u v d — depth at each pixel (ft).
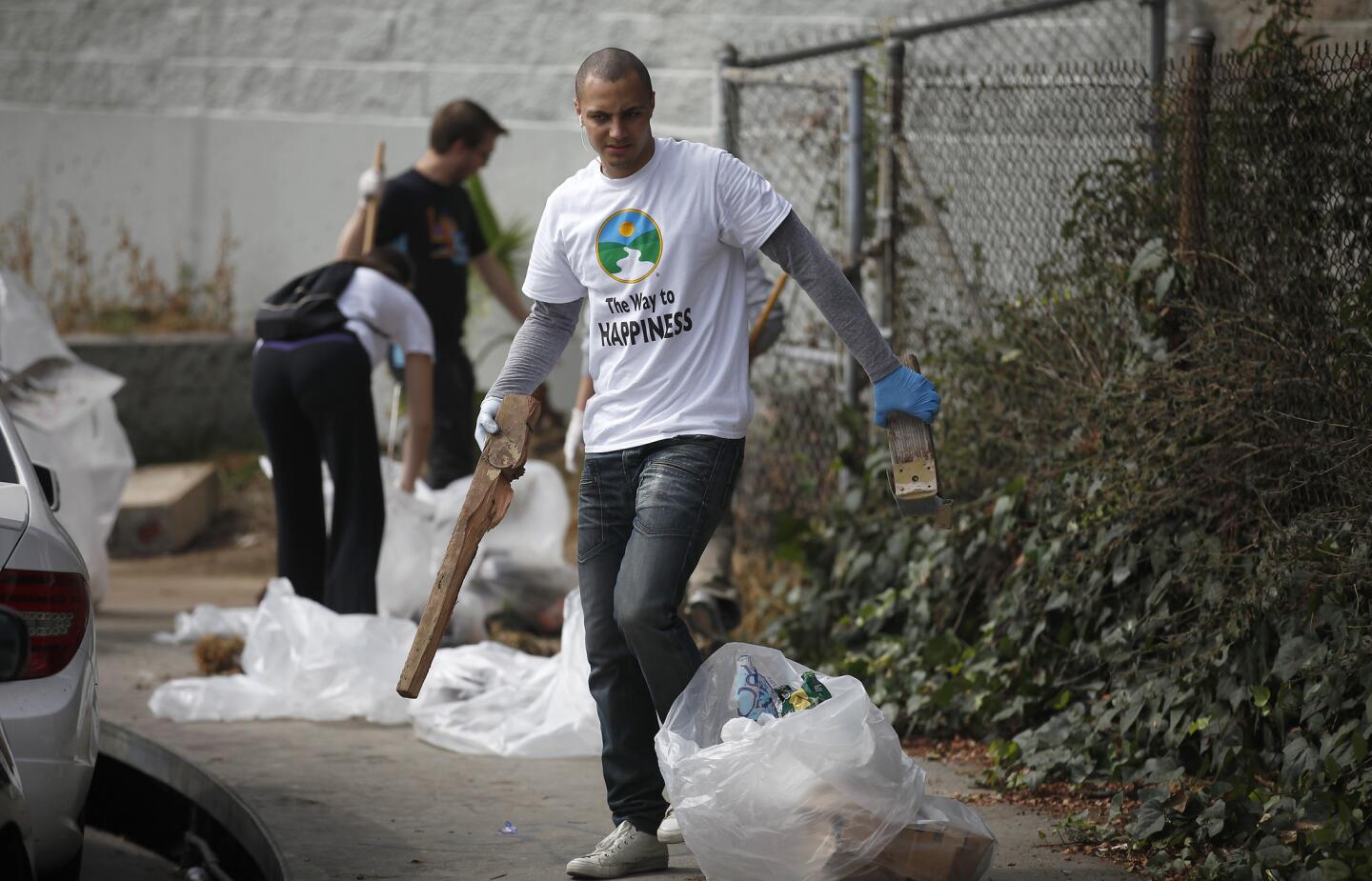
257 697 69.41
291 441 75.31
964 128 76.43
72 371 89.92
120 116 149.69
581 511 45.47
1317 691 48.60
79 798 44.01
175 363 142.00
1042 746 56.39
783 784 40.11
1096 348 64.08
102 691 74.49
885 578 72.23
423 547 80.02
